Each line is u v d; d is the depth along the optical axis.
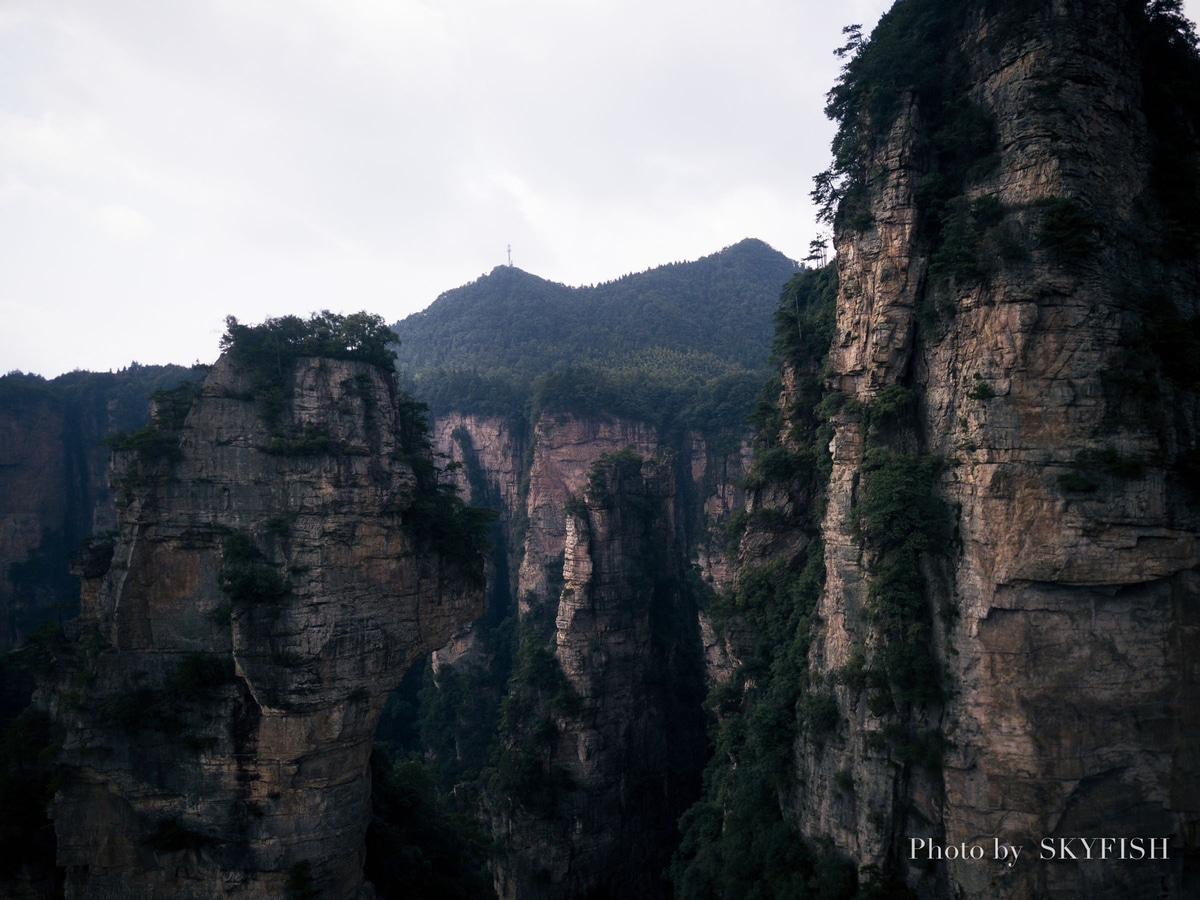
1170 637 27.17
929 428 31.88
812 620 37.97
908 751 29.88
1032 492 27.55
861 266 34.25
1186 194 29.84
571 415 113.50
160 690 35.44
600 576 67.44
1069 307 27.67
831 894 31.59
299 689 34.56
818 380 43.69
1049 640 27.48
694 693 73.50
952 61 33.72
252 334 37.25
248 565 34.91
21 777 36.44
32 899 36.34
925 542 30.11
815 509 42.12
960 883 28.00
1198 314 29.86
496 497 130.75
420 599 41.22
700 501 114.44
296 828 34.97
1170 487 27.30
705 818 50.12
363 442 38.22
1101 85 29.05
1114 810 26.88
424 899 43.44
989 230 29.31
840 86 37.12
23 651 37.91
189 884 34.97
